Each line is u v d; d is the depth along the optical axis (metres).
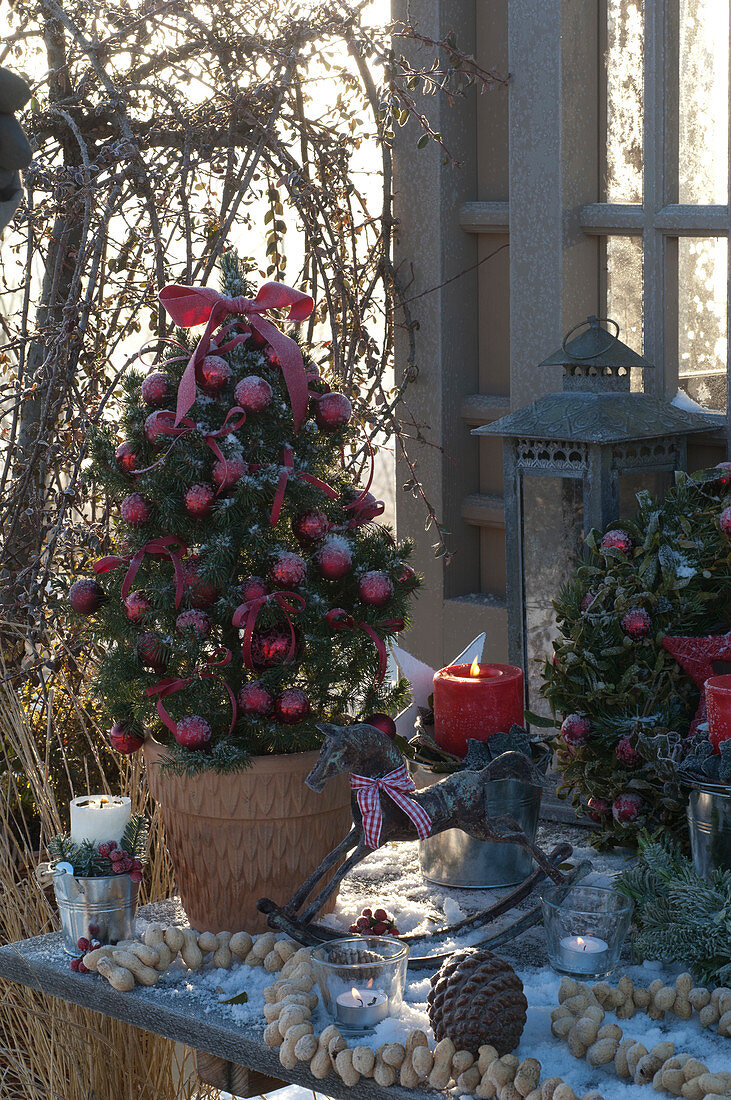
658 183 1.86
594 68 1.95
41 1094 1.73
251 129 2.16
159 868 1.80
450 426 2.22
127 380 1.40
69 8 2.20
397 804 1.25
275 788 1.29
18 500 1.94
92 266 1.88
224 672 1.35
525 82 1.96
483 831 1.30
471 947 1.18
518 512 1.75
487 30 2.14
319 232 2.15
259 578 1.31
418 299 2.21
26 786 2.05
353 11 2.04
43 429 1.92
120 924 1.30
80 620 1.46
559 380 1.98
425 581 2.26
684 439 1.75
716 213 1.79
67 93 2.23
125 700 1.36
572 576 1.65
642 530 1.58
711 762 1.29
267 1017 1.14
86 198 1.91
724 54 1.78
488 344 2.23
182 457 1.29
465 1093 1.03
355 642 1.37
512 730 1.48
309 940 1.26
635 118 1.92
